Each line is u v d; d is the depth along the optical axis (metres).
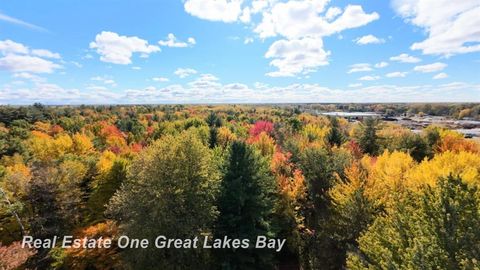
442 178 11.15
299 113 161.50
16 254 16.36
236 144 21.52
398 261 11.24
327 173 26.41
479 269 7.78
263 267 20.42
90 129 87.88
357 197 18.55
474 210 9.84
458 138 44.91
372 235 13.18
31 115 94.06
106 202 26.78
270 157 34.75
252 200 20.06
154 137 77.88
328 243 20.38
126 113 145.38
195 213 18.89
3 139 55.84
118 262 18.83
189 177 19.77
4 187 25.55
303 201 26.72
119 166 28.19
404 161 29.88
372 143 50.91
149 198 18.56
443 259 9.09
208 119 88.00
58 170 26.09
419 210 11.47
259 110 188.25
